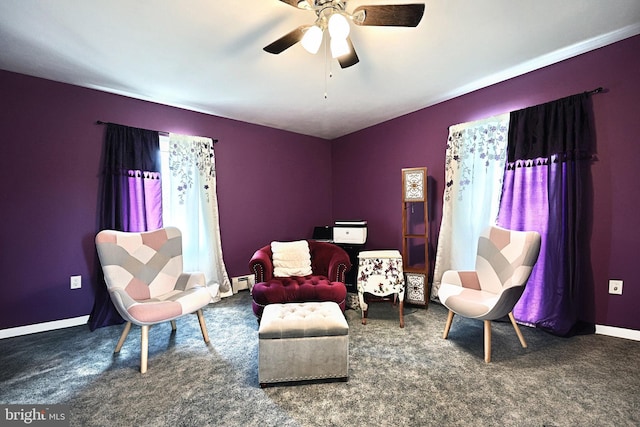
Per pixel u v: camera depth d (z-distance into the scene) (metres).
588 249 2.29
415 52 2.23
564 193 2.31
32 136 2.52
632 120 2.12
